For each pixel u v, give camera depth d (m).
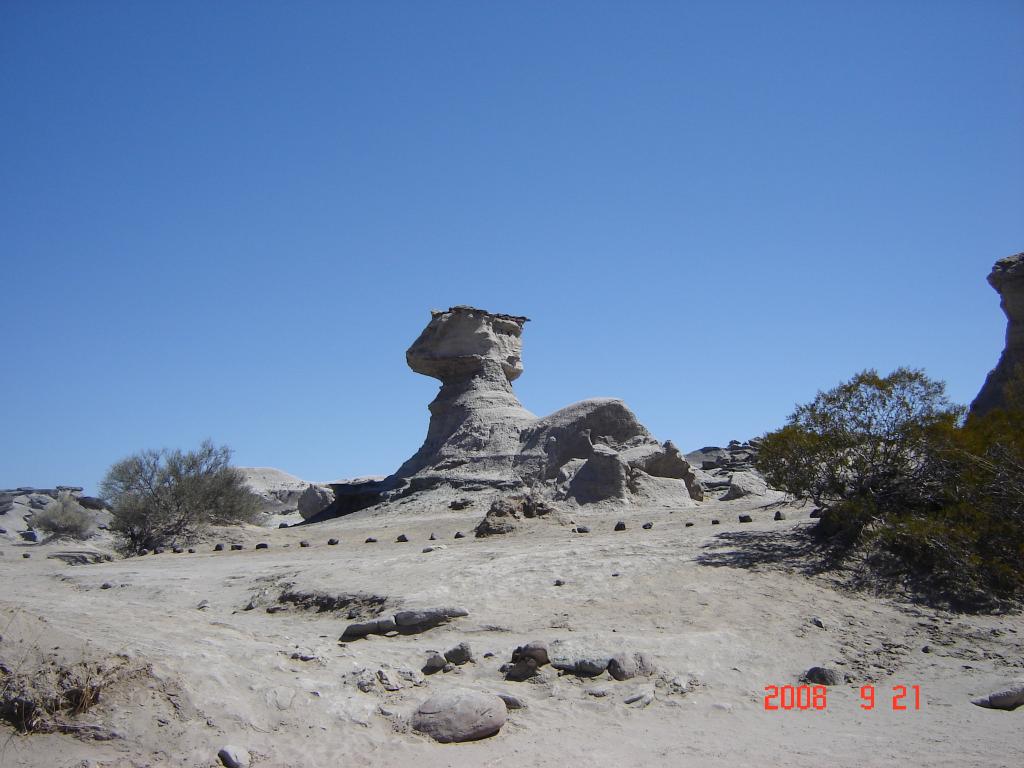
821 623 15.27
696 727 10.50
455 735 9.55
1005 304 39.59
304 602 18.17
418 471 47.97
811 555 19.31
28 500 71.25
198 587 21.08
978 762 9.41
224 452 45.81
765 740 10.14
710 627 14.59
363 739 9.28
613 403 44.47
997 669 13.78
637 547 20.39
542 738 9.78
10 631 9.10
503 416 47.91
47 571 28.45
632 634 13.86
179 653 10.05
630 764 9.20
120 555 42.25
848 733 10.52
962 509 19.31
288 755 8.71
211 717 8.96
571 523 27.92
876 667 13.68
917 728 10.77
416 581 18.27
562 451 43.16
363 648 13.01
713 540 20.81
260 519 50.25
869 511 20.12
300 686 9.98
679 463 39.03
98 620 11.81
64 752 8.12
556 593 16.75
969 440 20.25
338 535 35.75
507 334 53.59
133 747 8.35
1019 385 30.39
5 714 8.38
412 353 52.31
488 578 18.02
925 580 18.25
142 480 42.88
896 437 20.98
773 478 21.92
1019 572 18.33
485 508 39.28
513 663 12.12
